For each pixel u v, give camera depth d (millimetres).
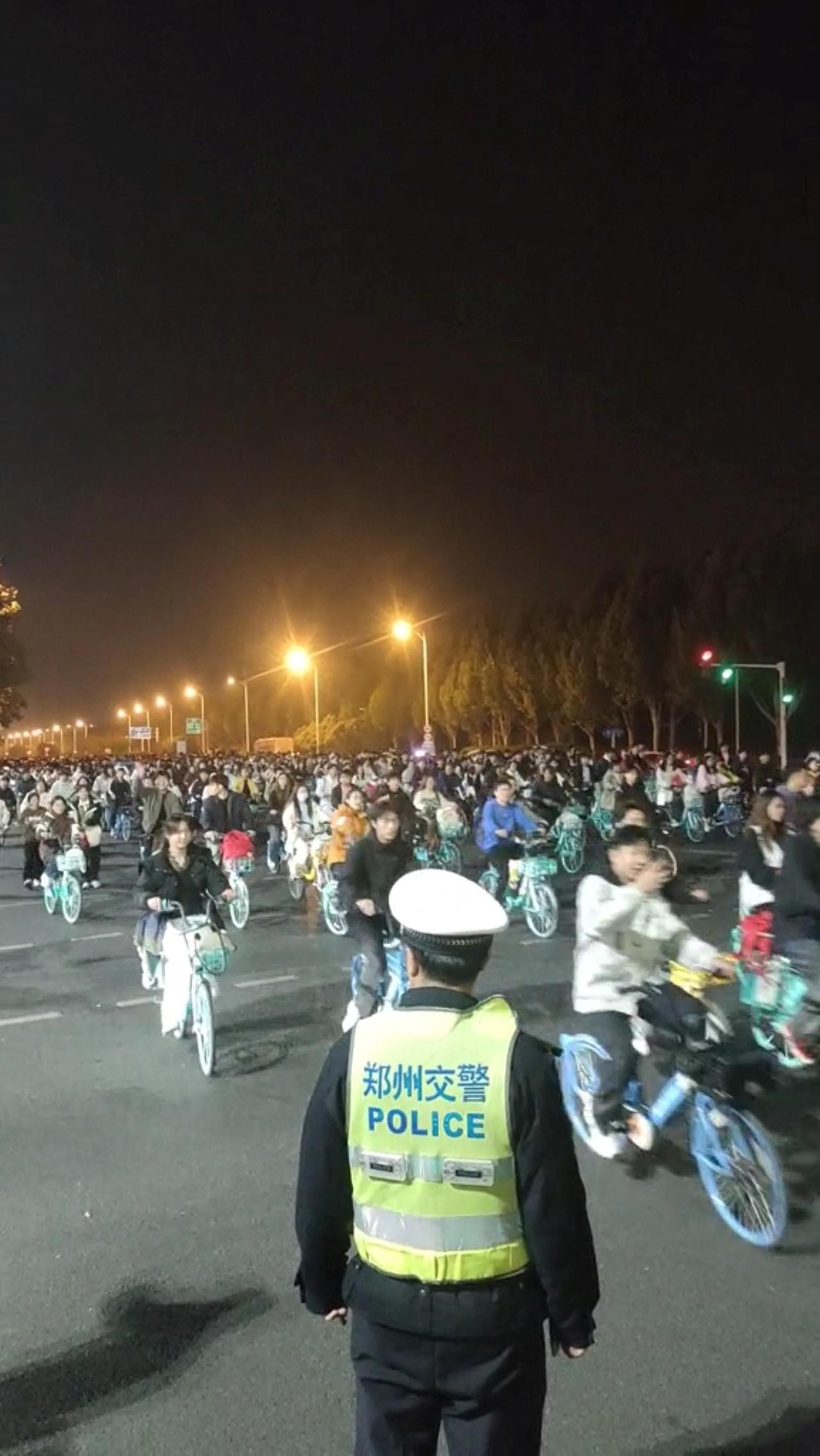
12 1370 4648
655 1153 6852
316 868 18531
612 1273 5340
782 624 57250
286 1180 6625
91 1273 5500
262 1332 4918
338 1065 2877
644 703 67312
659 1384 4422
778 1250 5562
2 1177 6723
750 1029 8828
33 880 22109
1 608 69625
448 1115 2754
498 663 83000
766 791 9961
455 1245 2727
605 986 6422
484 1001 2887
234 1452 4090
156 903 9297
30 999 11688
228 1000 11258
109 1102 8117
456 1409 2744
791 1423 4168
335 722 112312
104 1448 4133
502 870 15328
